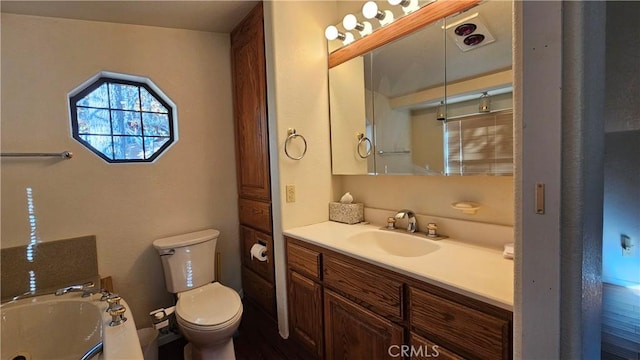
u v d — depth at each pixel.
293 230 1.87
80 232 1.95
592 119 0.66
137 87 2.18
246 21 2.14
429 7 1.51
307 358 1.75
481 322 0.93
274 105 1.87
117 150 2.11
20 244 1.78
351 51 1.94
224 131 2.45
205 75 2.36
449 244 1.44
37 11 1.77
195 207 2.35
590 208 0.67
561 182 0.65
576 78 0.62
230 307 1.72
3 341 1.53
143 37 2.12
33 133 1.80
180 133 2.27
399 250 1.65
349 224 1.98
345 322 1.45
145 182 2.15
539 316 0.70
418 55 1.59
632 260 0.79
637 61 0.77
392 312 1.21
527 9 0.68
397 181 1.83
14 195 1.77
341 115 2.04
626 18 0.77
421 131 1.59
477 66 1.35
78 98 1.98
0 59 1.72
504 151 1.27
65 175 1.90
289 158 1.92
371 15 1.70
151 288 2.18
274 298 2.08
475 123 1.37
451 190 1.57
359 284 1.36
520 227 0.73
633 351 0.79
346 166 2.03
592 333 0.72
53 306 1.63
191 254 2.05
